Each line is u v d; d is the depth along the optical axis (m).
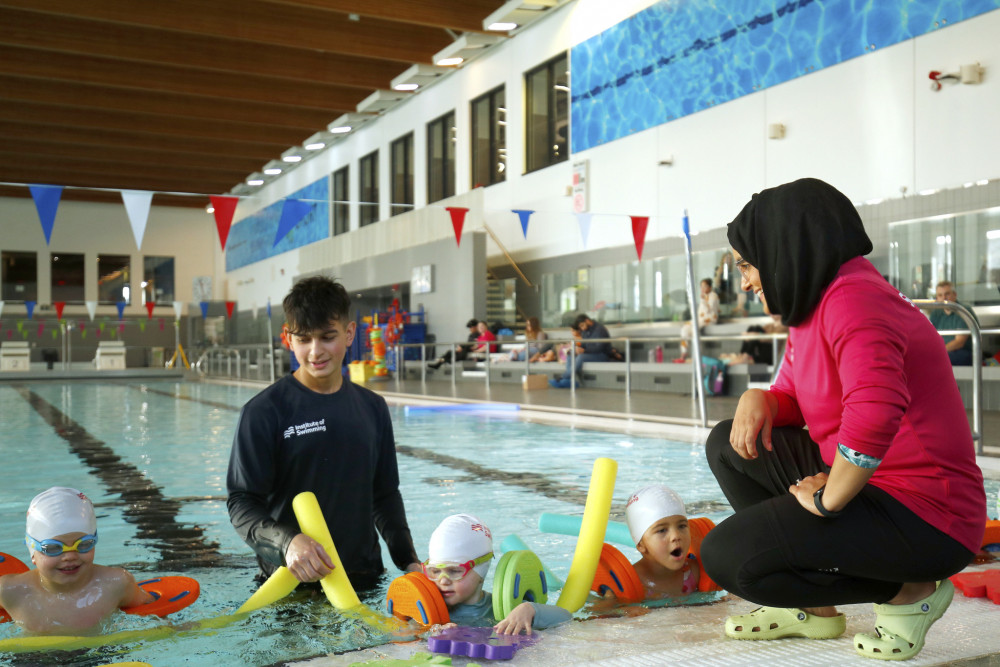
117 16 11.49
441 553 1.78
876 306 1.39
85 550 1.75
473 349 13.95
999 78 7.00
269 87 15.55
